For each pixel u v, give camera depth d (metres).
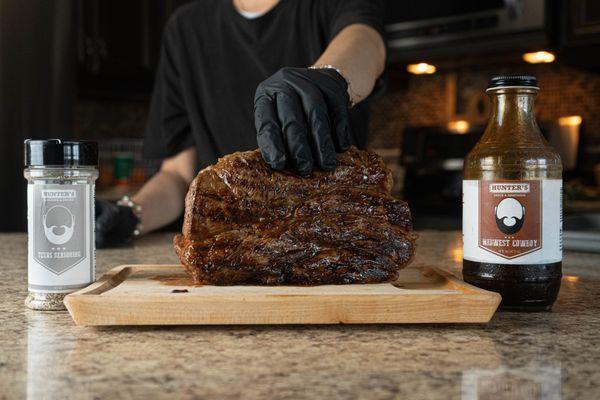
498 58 2.72
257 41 1.50
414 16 2.66
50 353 0.51
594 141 2.85
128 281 0.72
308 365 0.48
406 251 0.71
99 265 0.97
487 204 0.65
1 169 2.42
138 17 2.98
